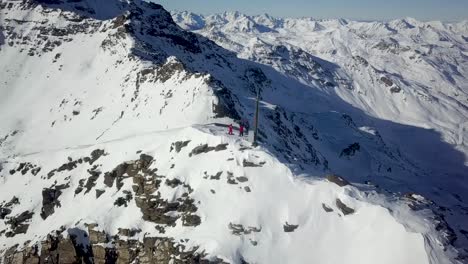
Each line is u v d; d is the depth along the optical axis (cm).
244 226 4184
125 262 4569
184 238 4297
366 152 15025
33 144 11775
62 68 15088
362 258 3678
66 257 4734
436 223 3738
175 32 17875
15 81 15338
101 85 12938
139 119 9519
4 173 7131
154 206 4803
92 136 10344
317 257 3856
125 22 15725
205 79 8862
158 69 11194
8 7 18362
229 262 3869
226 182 4662
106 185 5653
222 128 5756
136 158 5638
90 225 4866
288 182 4466
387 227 3741
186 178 4919
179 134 5603
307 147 12156
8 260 5259
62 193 6100
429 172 17238
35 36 17012
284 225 4141
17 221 6028
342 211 4066
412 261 3447
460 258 3431
